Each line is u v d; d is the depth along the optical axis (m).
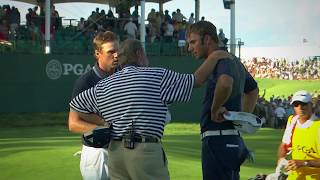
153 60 25.88
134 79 4.06
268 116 27.83
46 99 24.59
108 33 4.99
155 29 27.38
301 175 6.08
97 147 4.21
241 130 4.93
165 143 15.31
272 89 45.34
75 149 12.52
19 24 25.61
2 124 21.86
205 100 5.07
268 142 16.59
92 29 26.38
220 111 4.83
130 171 4.09
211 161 5.01
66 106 24.80
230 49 27.88
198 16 31.19
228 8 27.97
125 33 26.48
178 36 26.84
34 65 24.47
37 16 26.30
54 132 19.20
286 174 6.28
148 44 26.38
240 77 5.03
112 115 4.09
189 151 13.11
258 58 52.97
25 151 12.23
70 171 9.80
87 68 25.08
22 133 18.77
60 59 24.75
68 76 24.84
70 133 18.73
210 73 4.48
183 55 26.38
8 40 24.95
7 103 24.11
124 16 27.16
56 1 30.69
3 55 24.09
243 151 5.12
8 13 25.48
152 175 4.06
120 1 27.17
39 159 11.07
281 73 50.94
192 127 22.58
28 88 24.39
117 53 4.74
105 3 32.38
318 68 50.22
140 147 4.01
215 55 4.70
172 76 4.10
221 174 5.00
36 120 22.73
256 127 4.93
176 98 4.05
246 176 9.61
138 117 4.01
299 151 6.18
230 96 4.93
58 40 25.31
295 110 6.22
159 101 4.04
